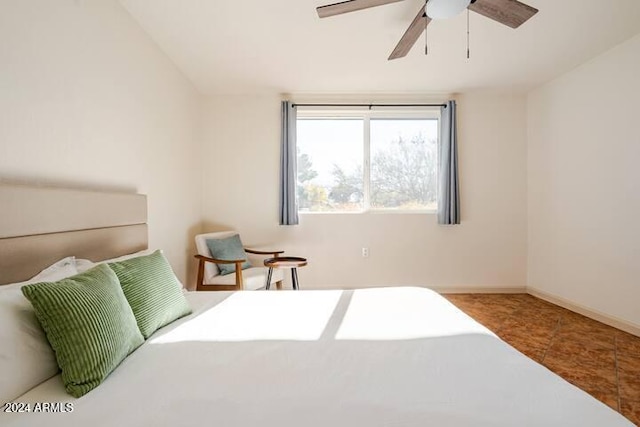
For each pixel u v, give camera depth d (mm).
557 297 3359
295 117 3699
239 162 3760
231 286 2881
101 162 1924
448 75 3264
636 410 1623
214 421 780
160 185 2713
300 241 3781
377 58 2895
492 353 1142
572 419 778
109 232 1865
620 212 2680
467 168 3795
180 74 3139
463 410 816
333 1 2104
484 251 3812
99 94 1902
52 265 1357
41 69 1478
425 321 1458
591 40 2594
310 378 979
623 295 2656
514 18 1818
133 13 2225
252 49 2729
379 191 3865
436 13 1812
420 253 3797
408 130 3861
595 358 2170
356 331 1351
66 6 1628
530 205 3760
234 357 1124
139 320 1307
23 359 917
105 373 979
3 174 1301
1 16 1281
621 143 2664
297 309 1648
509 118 3793
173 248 2984
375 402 854
